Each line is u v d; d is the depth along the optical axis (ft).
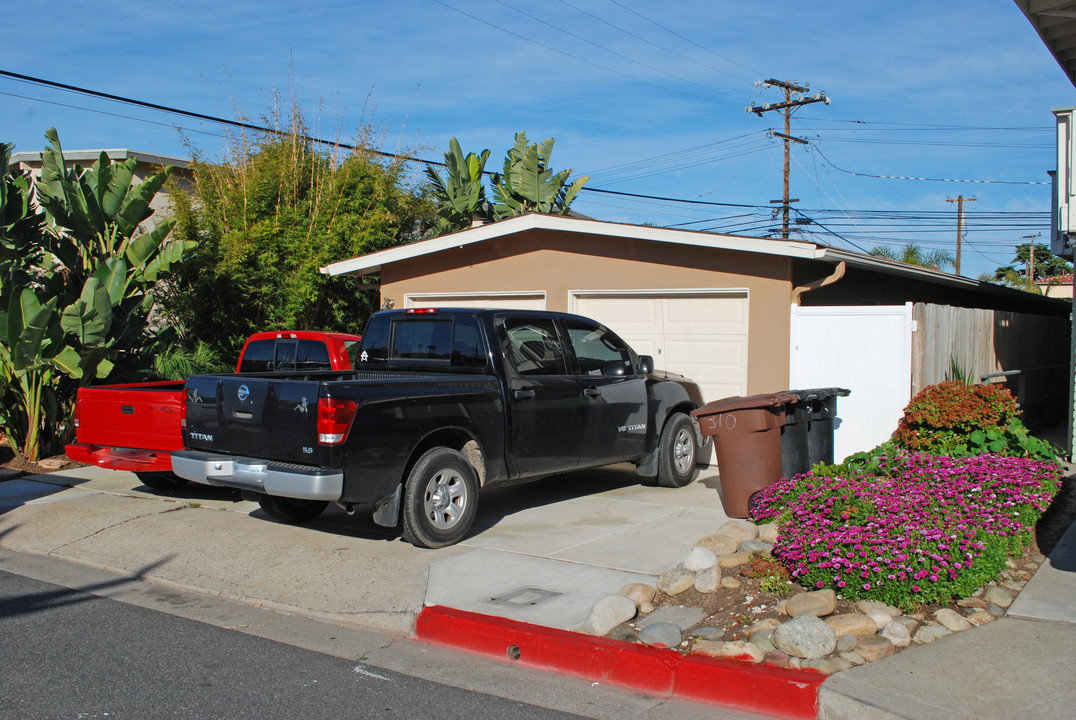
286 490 21.61
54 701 14.60
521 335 26.50
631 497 29.40
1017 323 46.26
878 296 44.27
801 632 15.23
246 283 48.80
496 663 16.72
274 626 18.79
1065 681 13.92
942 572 16.89
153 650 17.19
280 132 55.21
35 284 44.88
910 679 14.15
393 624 18.51
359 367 28.96
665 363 35.73
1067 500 25.66
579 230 36.70
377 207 54.08
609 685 15.60
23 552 25.39
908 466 25.07
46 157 39.29
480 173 68.23
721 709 14.51
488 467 24.66
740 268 33.35
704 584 18.49
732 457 25.46
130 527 26.21
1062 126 28.35
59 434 39.11
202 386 24.13
